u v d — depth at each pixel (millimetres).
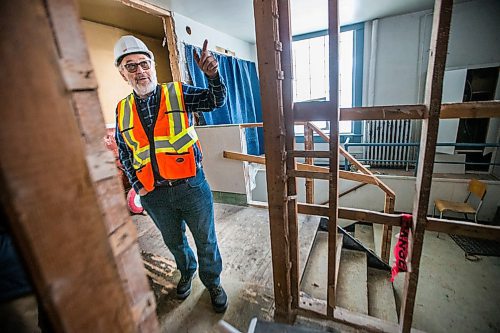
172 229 1262
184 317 1312
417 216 914
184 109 1139
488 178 3441
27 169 238
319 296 1535
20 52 229
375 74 4039
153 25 3025
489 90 3500
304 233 2008
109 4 2316
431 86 776
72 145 274
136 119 1131
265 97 980
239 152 2623
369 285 2057
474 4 3330
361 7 3361
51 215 258
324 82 4562
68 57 270
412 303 1036
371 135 4172
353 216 1116
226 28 3543
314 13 3348
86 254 290
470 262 2803
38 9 240
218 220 2393
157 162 1109
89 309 297
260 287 1488
